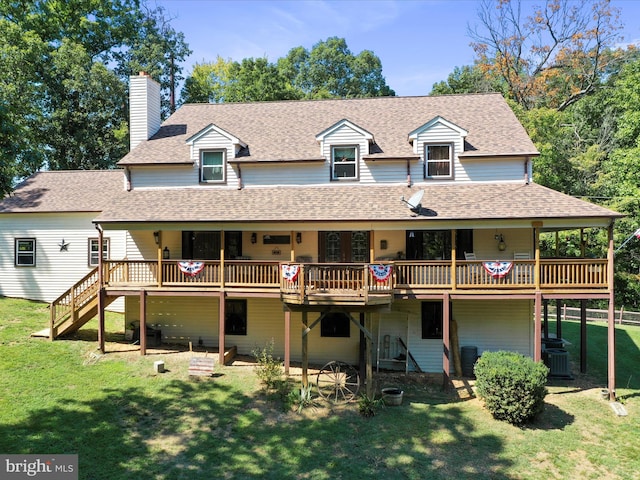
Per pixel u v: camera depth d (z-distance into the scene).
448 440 11.64
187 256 18.27
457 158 17.11
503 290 14.71
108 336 18.38
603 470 10.52
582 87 40.38
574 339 22.19
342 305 13.56
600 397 14.36
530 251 16.73
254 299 18.00
